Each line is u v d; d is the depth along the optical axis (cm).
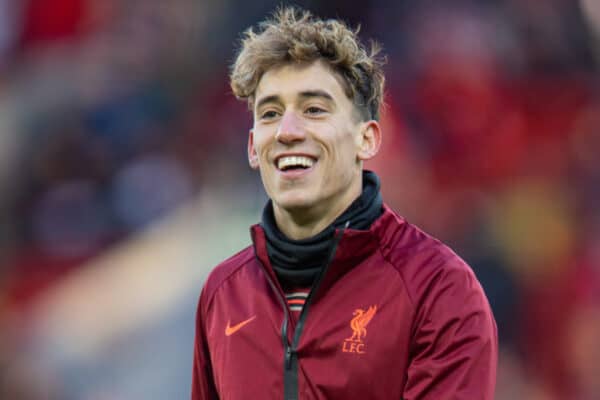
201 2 4056
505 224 3691
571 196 3750
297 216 891
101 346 3384
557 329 3456
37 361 3397
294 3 3969
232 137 3841
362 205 902
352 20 3947
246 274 952
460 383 816
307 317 873
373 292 865
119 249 3641
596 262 3584
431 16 3972
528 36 4031
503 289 3581
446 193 3722
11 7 4053
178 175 3791
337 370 848
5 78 4003
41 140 3825
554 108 3909
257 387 885
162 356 3334
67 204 3719
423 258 873
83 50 4056
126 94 3956
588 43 4044
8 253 3638
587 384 3372
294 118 870
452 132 3797
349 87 898
